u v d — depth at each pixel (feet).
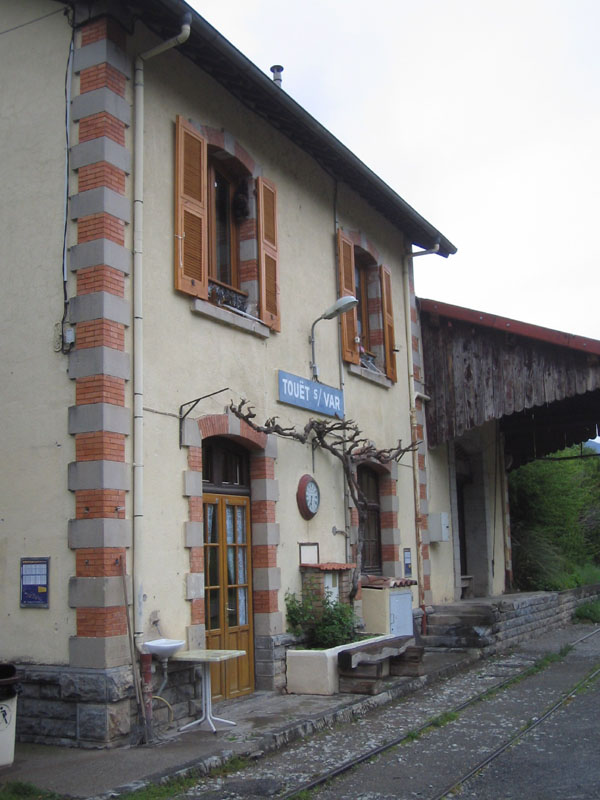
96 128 26.68
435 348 51.55
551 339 46.52
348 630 33.58
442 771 21.84
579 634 53.11
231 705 29.50
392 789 20.38
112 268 26.12
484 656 42.42
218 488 31.35
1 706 21.63
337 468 38.96
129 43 28.22
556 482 70.38
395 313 47.96
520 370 48.44
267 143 36.24
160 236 28.55
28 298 27.07
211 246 32.91
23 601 25.45
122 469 25.43
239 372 32.07
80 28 27.66
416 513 47.29
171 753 22.71
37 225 27.37
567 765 22.07
